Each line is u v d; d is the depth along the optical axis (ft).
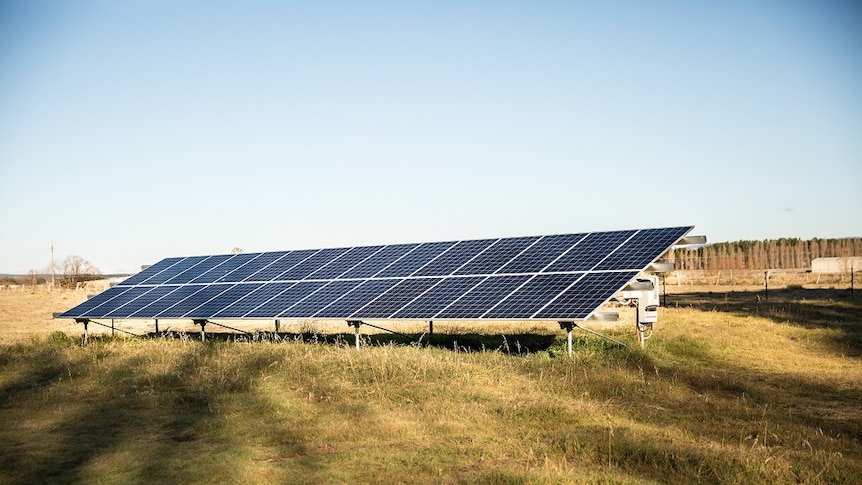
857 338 74.18
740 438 36.52
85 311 84.38
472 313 60.90
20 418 43.47
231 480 31.42
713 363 63.98
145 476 32.22
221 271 90.84
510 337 76.95
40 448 36.83
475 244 78.07
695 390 49.96
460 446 35.70
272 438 37.78
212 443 37.58
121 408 45.42
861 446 35.50
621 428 38.29
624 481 29.53
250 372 54.29
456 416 41.22
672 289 193.88
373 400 45.21
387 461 33.53
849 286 182.09
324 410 43.52
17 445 37.83
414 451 35.04
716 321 89.25
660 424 39.93
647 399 46.03
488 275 68.23
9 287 284.41
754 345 72.02
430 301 65.26
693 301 138.62
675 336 73.05
